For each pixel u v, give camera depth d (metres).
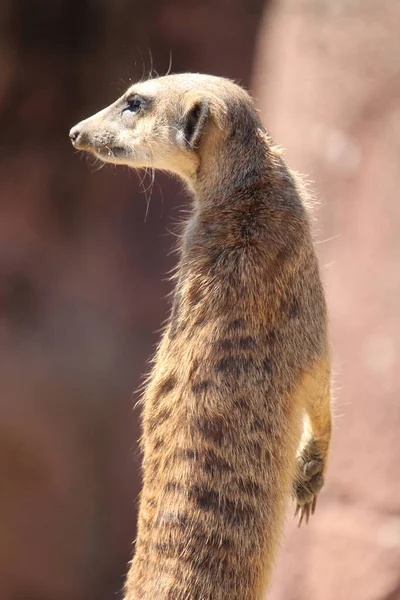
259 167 6.32
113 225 17.66
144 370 16.81
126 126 6.83
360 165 12.83
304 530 12.30
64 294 17.61
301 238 6.17
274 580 12.31
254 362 5.93
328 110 13.15
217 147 6.40
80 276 17.64
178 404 5.97
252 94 15.08
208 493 5.88
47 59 17.27
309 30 13.77
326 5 13.66
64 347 17.22
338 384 12.25
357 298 12.38
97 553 16.62
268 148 6.40
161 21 16.81
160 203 17.38
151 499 6.02
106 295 17.48
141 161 6.79
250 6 16.08
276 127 13.77
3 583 16.53
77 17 17.12
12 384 16.72
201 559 5.88
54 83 17.39
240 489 5.89
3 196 17.80
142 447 6.45
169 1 16.70
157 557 5.96
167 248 17.27
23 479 16.56
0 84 17.11
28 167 17.73
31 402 16.66
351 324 12.37
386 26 13.06
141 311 17.28
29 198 17.80
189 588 5.88
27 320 17.52
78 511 16.70
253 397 5.91
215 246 6.16
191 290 6.11
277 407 5.98
